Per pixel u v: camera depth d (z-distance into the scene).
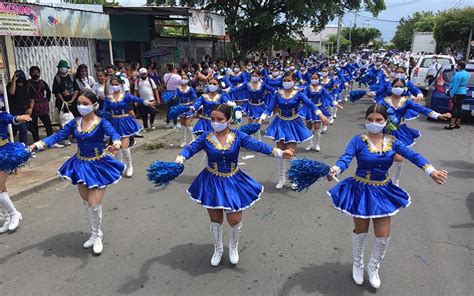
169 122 12.88
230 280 4.23
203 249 4.89
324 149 9.78
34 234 5.35
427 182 7.24
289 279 4.23
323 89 9.37
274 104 7.09
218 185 4.24
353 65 24.98
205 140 4.31
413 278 4.21
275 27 25.72
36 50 11.05
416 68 20.09
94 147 4.78
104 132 4.81
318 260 4.60
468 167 8.19
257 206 6.20
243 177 4.39
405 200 3.93
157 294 4.00
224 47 26.83
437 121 13.38
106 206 6.29
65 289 4.10
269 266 4.48
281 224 5.55
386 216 3.85
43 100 9.48
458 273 4.30
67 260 4.66
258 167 8.30
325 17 25.06
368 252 4.72
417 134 6.96
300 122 7.14
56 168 7.93
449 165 8.33
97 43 15.51
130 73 12.15
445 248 4.84
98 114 7.34
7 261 4.66
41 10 9.67
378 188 3.95
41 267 4.52
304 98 6.87
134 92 11.92
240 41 25.91
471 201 6.33
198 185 4.33
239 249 4.87
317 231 5.32
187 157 4.29
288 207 6.15
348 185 4.05
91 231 5.27
